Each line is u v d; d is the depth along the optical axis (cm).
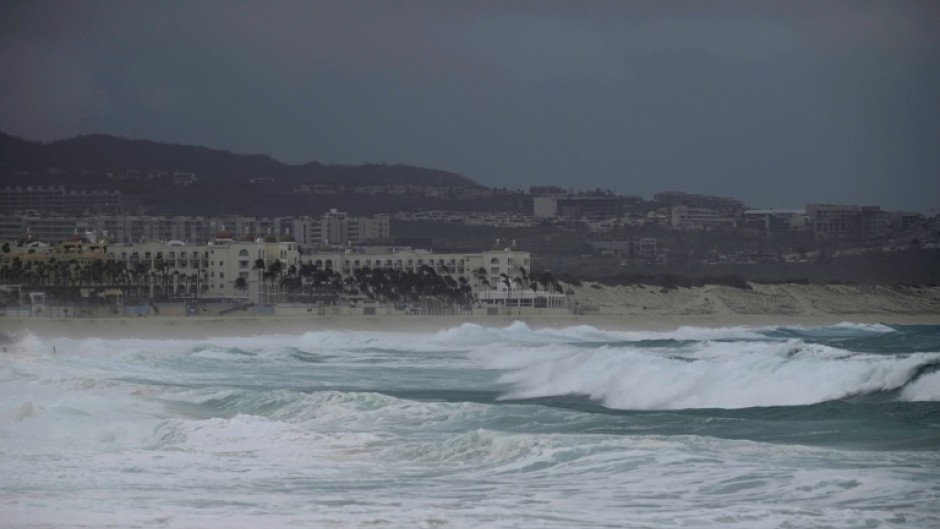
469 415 10269
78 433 9544
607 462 7519
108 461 8144
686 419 9719
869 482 6644
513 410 10444
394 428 9800
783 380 11350
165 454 8438
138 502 6638
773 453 7656
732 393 11512
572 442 8088
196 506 6512
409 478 7425
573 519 6050
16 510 6412
